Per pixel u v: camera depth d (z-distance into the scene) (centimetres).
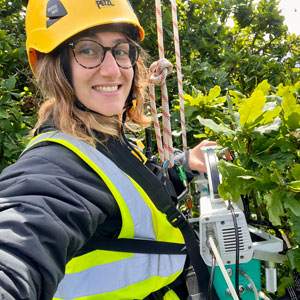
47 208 73
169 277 111
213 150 139
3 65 337
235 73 361
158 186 110
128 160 108
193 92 214
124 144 111
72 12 103
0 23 356
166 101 136
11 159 270
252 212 176
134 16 114
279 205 119
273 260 126
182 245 116
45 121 106
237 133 132
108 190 95
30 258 67
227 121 188
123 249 103
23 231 68
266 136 144
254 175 124
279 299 132
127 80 113
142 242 106
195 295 116
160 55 133
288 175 131
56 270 70
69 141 96
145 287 107
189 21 390
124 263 104
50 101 111
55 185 80
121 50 109
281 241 128
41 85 107
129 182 102
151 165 126
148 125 152
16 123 267
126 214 98
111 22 103
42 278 68
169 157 138
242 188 121
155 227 109
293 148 134
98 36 105
